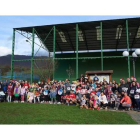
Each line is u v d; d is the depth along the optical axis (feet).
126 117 30.50
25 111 34.12
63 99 46.83
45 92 50.11
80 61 113.39
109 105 41.65
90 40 99.50
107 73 50.78
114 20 67.41
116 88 42.60
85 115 31.40
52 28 74.74
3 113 32.04
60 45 107.86
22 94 49.80
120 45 108.17
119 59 108.58
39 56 126.41
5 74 107.76
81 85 46.01
